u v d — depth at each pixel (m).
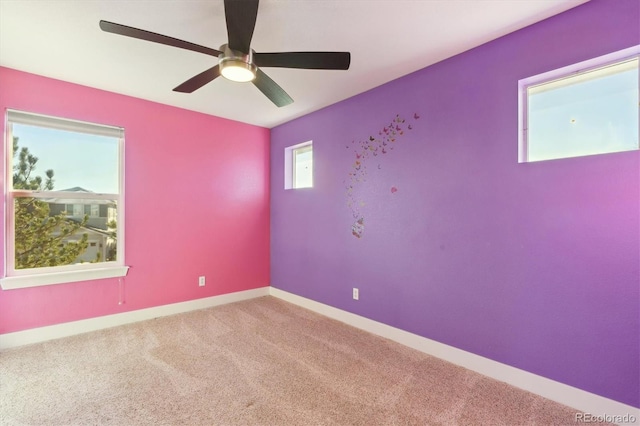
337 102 3.32
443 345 2.44
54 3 1.73
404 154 2.71
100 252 3.06
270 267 4.32
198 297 3.65
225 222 3.88
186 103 3.35
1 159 2.53
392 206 2.81
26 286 2.62
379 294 2.92
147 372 2.20
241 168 4.02
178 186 3.48
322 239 3.52
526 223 2.01
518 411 1.80
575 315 1.82
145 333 2.89
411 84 2.64
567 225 1.85
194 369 2.25
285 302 3.96
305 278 3.76
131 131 3.15
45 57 2.35
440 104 2.45
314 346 2.65
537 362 1.97
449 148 2.40
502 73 2.11
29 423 1.68
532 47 1.98
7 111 2.55
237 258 3.99
